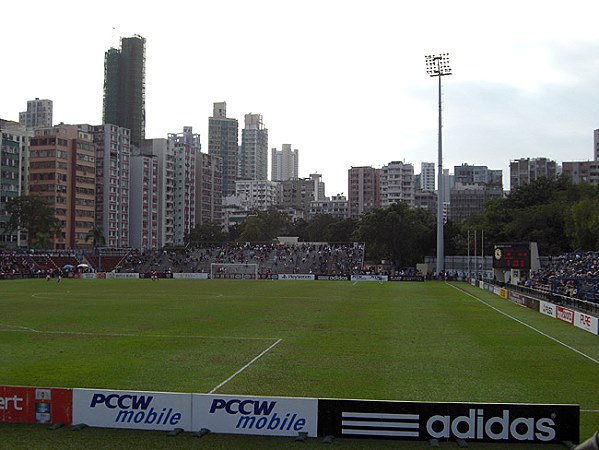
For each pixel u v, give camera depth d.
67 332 38.88
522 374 25.69
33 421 17.94
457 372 26.03
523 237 132.62
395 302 64.19
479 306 59.84
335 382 23.97
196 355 30.05
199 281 110.75
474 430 16.42
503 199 157.38
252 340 35.41
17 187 165.88
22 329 40.31
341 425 16.77
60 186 169.75
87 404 17.73
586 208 102.38
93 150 181.00
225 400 17.20
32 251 142.00
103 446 16.09
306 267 138.12
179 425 17.33
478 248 143.12
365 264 159.62
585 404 20.64
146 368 26.61
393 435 16.62
